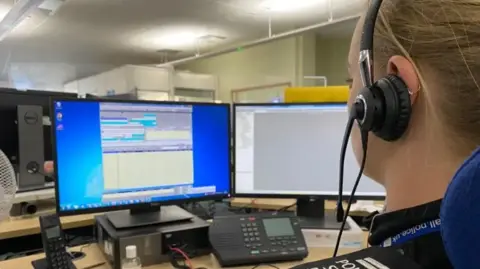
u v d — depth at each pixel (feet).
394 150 1.25
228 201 5.23
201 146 3.96
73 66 29.55
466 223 0.89
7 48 24.62
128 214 3.83
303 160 4.25
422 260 1.11
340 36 22.91
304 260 3.48
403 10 1.16
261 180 4.30
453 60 1.04
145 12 17.60
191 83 25.50
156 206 3.75
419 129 1.15
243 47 22.08
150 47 25.05
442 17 1.07
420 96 1.14
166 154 3.77
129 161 3.60
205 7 16.98
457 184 0.91
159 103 3.71
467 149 1.05
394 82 1.19
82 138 3.40
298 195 4.26
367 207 4.58
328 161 4.20
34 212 4.91
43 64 28.50
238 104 4.27
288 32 19.65
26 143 5.37
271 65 23.54
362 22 1.39
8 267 3.35
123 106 3.56
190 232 3.56
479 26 1.02
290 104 4.23
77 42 23.38
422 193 1.15
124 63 29.71
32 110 5.44
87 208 3.43
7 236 4.17
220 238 3.57
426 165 1.14
